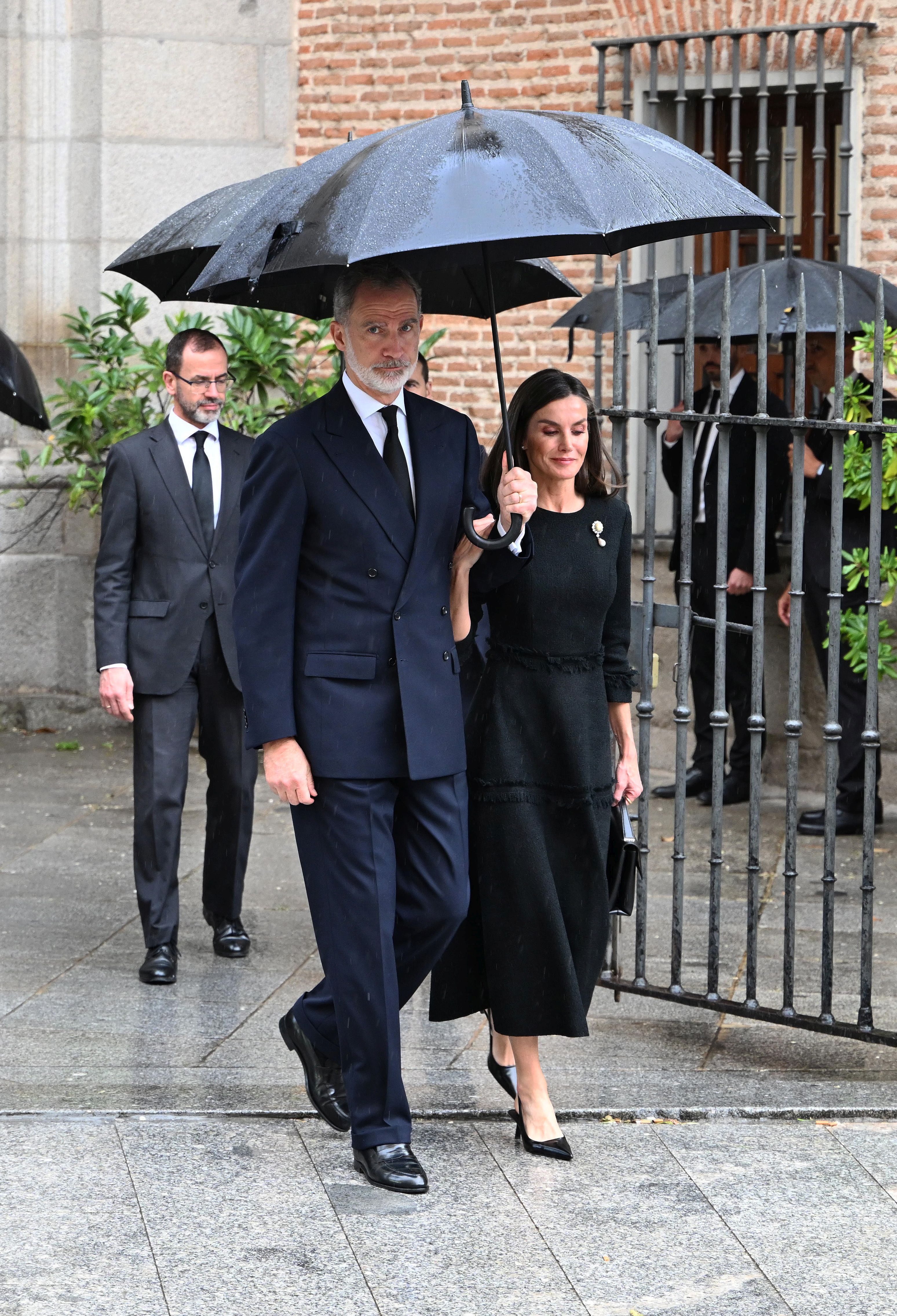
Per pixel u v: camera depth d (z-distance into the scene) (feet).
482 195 16.02
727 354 22.34
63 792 39.22
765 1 41.42
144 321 46.24
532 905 18.72
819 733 39.11
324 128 46.73
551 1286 15.80
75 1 45.60
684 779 23.16
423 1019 23.97
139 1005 24.41
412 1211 17.42
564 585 18.85
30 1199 17.60
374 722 17.83
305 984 25.53
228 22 46.26
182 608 26.02
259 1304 15.39
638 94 43.32
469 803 19.06
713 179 17.37
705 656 38.47
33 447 46.01
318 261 16.02
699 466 37.96
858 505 35.01
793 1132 19.72
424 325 46.03
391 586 17.90
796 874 23.13
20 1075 21.34
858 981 25.57
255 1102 20.43
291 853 33.99
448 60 45.29
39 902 30.12
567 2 43.73
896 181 40.73
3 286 46.34
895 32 40.32
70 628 46.34
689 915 29.53
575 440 18.80
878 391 21.26
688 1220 17.29
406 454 18.25
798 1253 16.55
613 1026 23.67
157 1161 18.65
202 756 27.09
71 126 46.03
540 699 18.94
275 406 42.45
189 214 23.47
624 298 36.06
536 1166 18.65
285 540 17.75
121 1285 15.72
